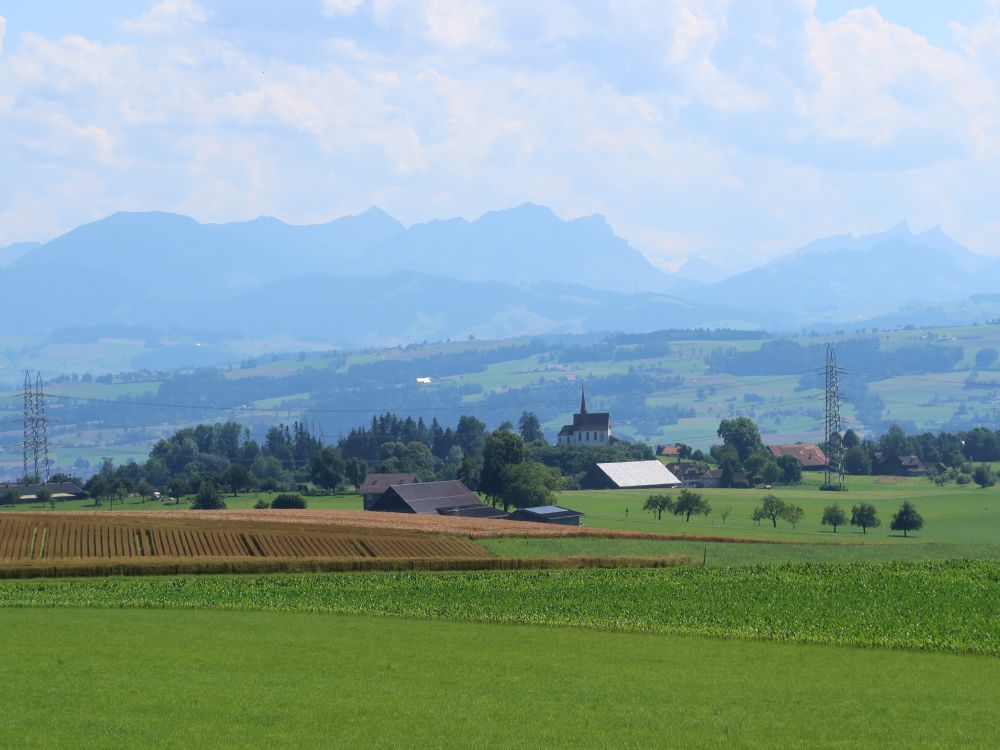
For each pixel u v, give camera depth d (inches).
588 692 5556.1
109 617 7667.3
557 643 6939.0
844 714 5191.9
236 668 5969.5
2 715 4869.6
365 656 6407.5
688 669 6195.9
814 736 4800.7
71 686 5442.9
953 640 7012.8
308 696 5329.7
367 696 5364.2
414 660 6318.9
